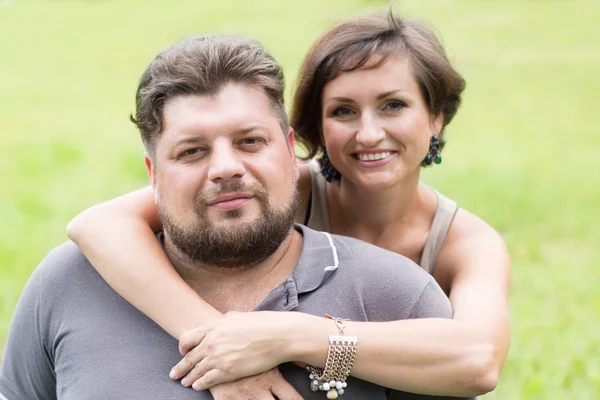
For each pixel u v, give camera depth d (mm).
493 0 24328
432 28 3736
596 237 7676
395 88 3211
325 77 3277
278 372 2502
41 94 16125
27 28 23469
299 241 2771
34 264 7062
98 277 2758
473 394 2561
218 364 2426
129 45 21203
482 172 10008
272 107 2635
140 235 2814
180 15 24266
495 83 16141
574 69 17062
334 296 2613
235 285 2686
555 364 4891
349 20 3324
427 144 3391
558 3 23797
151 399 2510
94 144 12117
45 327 2752
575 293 6125
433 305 2666
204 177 2521
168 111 2570
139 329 2623
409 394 2678
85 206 9000
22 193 9438
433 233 3463
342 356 2455
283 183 2580
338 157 3320
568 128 12922
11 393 2863
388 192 3398
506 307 2881
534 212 8312
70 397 2596
